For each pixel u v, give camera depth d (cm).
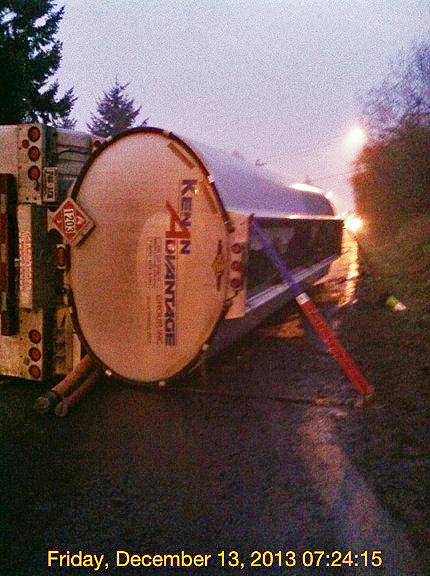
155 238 553
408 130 2061
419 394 566
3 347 629
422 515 356
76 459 447
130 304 568
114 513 370
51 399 537
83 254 582
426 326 838
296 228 886
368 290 1277
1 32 2883
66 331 618
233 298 534
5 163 616
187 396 587
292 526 350
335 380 630
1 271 605
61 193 609
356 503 373
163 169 547
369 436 476
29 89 2838
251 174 723
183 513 367
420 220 1962
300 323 948
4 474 425
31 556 327
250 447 462
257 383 622
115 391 605
